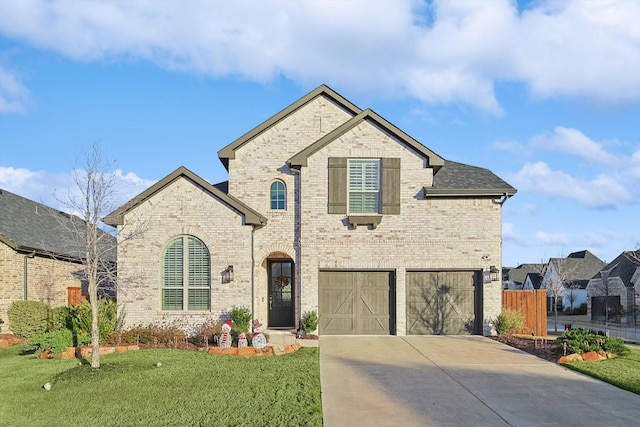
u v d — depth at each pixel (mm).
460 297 18266
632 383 10797
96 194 13281
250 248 17453
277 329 19344
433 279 18312
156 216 17562
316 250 18141
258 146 19062
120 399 9680
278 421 8320
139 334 16109
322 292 18250
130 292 17359
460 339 17141
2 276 19188
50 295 21906
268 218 18594
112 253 24359
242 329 15992
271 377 11242
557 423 8492
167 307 17484
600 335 15133
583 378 11555
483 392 10344
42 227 23484
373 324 18188
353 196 18359
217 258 17422
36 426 8234
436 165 18203
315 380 10992
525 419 8680
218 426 8125
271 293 20359
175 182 17641
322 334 18094
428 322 18203
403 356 14047
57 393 10180
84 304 15891
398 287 18094
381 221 18203
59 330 15242
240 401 9430
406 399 9812
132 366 12297
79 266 24391
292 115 19266
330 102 19344
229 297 17312
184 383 10773
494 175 19719
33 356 14328
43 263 21453
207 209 17562
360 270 18234
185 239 17625
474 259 18172
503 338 17109
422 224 18203
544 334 19094
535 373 12039
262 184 18875
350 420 8594
